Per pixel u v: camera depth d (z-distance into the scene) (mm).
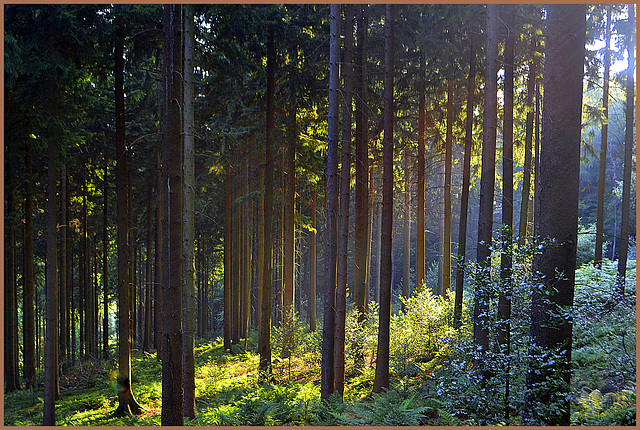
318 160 16781
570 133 5445
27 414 13164
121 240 12523
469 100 12305
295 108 14336
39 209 17516
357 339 12641
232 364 18141
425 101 15750
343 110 10234
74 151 16234
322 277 38844
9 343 16344
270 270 14039
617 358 7113
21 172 13781
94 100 12805
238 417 8633
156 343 22703
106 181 19328
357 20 13062
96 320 27391
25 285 15633
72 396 15195
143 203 23438
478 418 5445
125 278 12570
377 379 9484
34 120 11875
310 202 22625
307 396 10070
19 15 9648
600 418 5633
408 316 13820
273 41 13766
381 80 14586
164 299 7102
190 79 9531
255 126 17031
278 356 15188
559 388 5191
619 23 13812
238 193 22062
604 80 14594
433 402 8078
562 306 5328
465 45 12219
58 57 10055
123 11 10586
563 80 5473
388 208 9633
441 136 16578
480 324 6059
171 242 7160
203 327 32781
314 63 12828
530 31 10930
